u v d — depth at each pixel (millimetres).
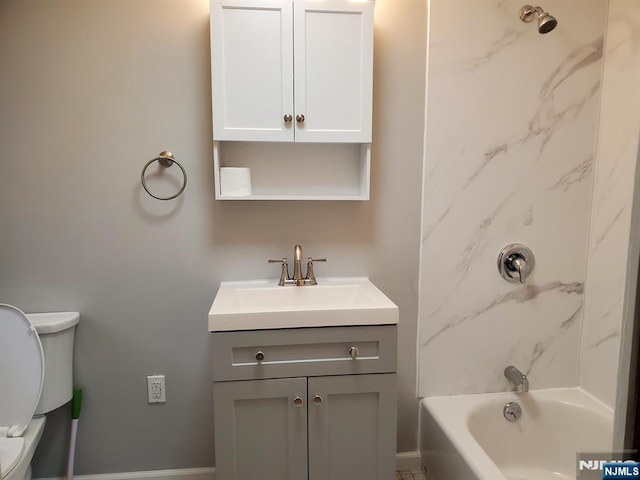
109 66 1544
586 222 1783
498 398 1792
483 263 1764
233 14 1456
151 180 1608
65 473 1685
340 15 1493
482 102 1682
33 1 1485
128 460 1724
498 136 1702
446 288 1764
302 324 1314
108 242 1619
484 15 1641
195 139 1610
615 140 1653
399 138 1691
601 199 1724
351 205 1712
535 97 1694
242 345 1302
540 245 1777
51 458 1671
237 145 1646
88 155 1571
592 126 1731
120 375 1681
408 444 1841
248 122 1495
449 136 1689
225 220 1663
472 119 1687
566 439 1755
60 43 1514
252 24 1465
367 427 1385
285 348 1326
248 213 1673
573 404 1751
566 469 1744
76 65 1529
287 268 1670
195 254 1665
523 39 1665
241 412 1333
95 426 1688
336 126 1531
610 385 1700
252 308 1332
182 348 1696
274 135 1507
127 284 1646
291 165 1682
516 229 1759
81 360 1651
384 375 1367
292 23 1475
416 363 1806
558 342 1835
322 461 1382
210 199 1646
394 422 1386
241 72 1476
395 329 1356
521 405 1792
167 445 1736
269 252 1700
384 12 1632
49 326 1487
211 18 1446
